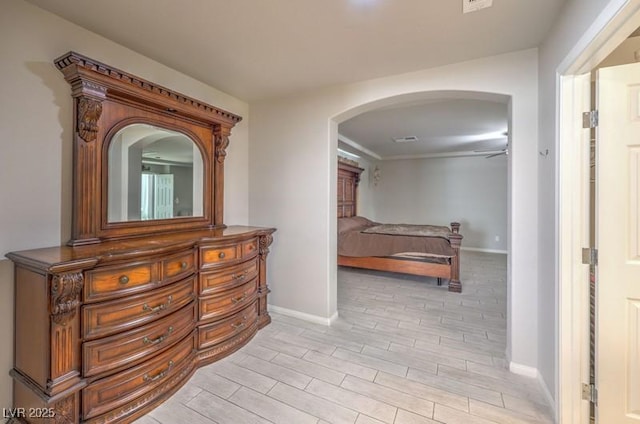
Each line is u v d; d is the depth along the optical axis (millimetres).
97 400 1504
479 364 2186
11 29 1521
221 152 2725
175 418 1637
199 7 1605
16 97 1541
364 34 1873
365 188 7438
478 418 1645
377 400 1785
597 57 1377
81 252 1525
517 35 1863
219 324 2264
